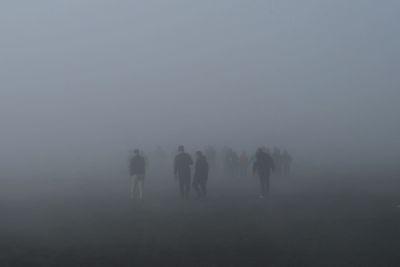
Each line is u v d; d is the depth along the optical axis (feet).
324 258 32.50
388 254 33.27
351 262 31.30
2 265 31.04
